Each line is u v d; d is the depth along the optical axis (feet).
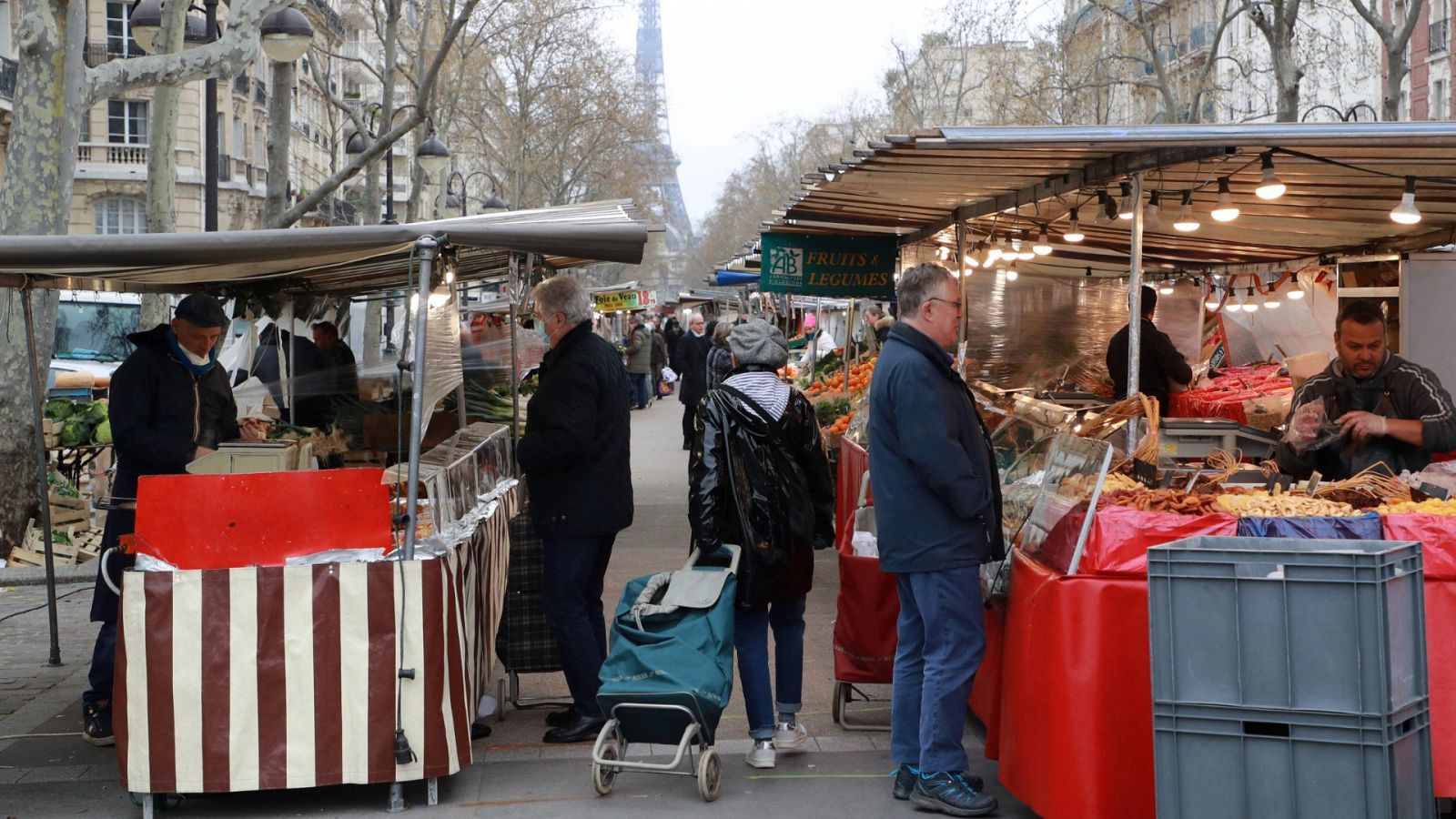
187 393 20.06
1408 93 119.85
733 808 16.33
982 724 20.27
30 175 35.09
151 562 16.08
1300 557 12.31
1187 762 12.73
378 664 15.97
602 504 18.65
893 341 15.60
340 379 26.68
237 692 15.78
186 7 44.37
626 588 17.69
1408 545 12.67
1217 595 12.60
